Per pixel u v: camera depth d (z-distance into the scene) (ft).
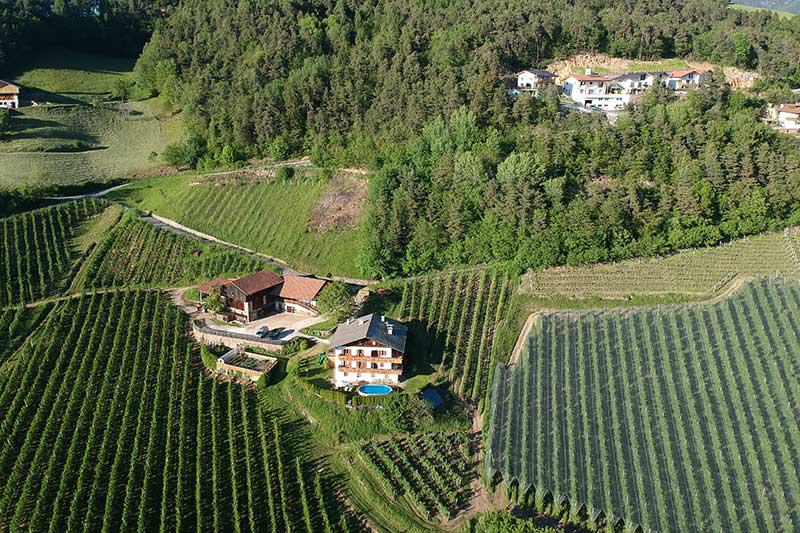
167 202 386.32
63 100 542.98
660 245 312.09
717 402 239.09
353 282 322.34
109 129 510.17
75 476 213.25
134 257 339.57
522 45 473.67
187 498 208.23
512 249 310.65
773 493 206.90
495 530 192.44
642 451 222.89
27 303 304.91
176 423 237.04
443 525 205.05
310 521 202.28
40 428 231.30
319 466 224.33
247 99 435.53
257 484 214.28
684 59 486.38
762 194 327.26
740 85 453.99
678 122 363.97
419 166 352.69
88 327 285.43
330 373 258.98
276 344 273.54
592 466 217.56
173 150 430.61
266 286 301.43
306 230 353.31
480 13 496.23
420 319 286.66
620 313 285.84
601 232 309.01
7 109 492.95
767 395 238.48
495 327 284.20
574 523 204.54
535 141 354.74
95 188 408.26
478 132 366.63
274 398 251.80
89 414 238.07
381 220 326.85
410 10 526.57
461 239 320.29
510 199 315.37
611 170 341.00
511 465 220.23
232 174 399.65
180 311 301.02
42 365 260.42
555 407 241.55
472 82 404.16
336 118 418.51
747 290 289.74
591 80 442.50
